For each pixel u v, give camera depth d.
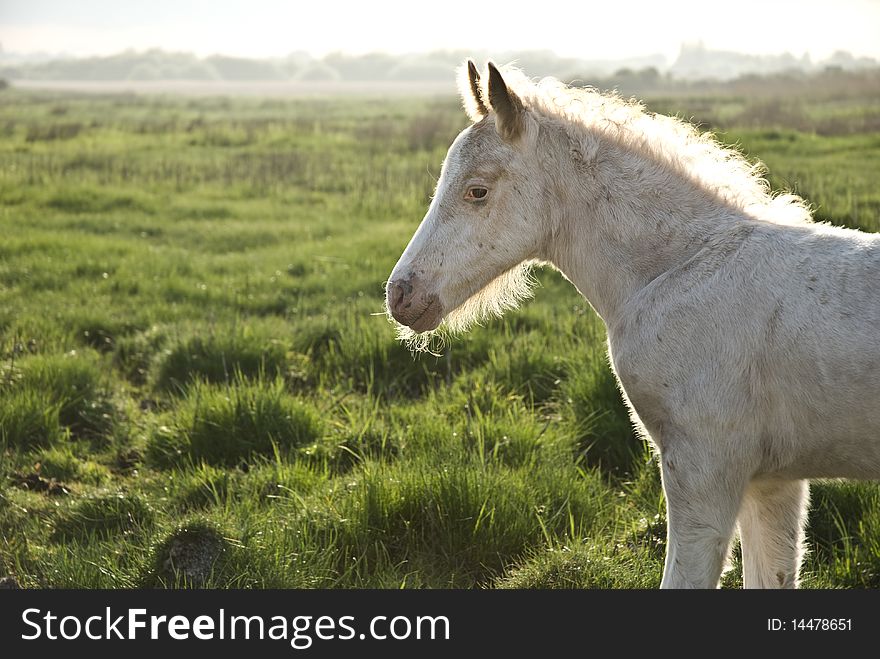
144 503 4.40
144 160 21.16
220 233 12.05
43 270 9.37
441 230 3.22
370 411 5.56
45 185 15.91
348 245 10.84
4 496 4.56
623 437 5.03
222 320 7.63
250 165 19.94
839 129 25.78
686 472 2.88
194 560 3.66
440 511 4.02
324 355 6.70
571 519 3.99
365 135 30.17
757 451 2.87
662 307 2.96
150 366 6.65
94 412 5.81
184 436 5.23
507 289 3.48
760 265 2.87
